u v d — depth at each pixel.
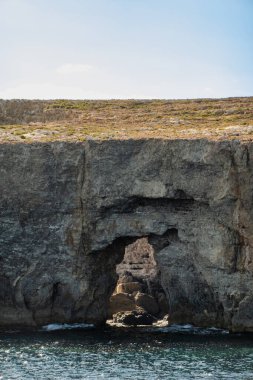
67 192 82.44
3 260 83.06
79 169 82.31
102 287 84.88
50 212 82.69
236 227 77.00
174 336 75.62
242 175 76.25
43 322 82.69
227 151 77.00
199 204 79.50
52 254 82.62
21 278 82.62
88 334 77.44
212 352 66.88
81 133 92.88
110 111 120.19
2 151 83.69
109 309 91.44
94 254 82.94
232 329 78.31
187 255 81.12
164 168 79.75
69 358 64.69
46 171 82.81
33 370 60.31
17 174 83.25
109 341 73.00
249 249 76.69
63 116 117.06
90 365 62.03
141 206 81.75
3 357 65.06
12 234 82.94
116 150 81.31
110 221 82.00
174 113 114.69
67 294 82.81
